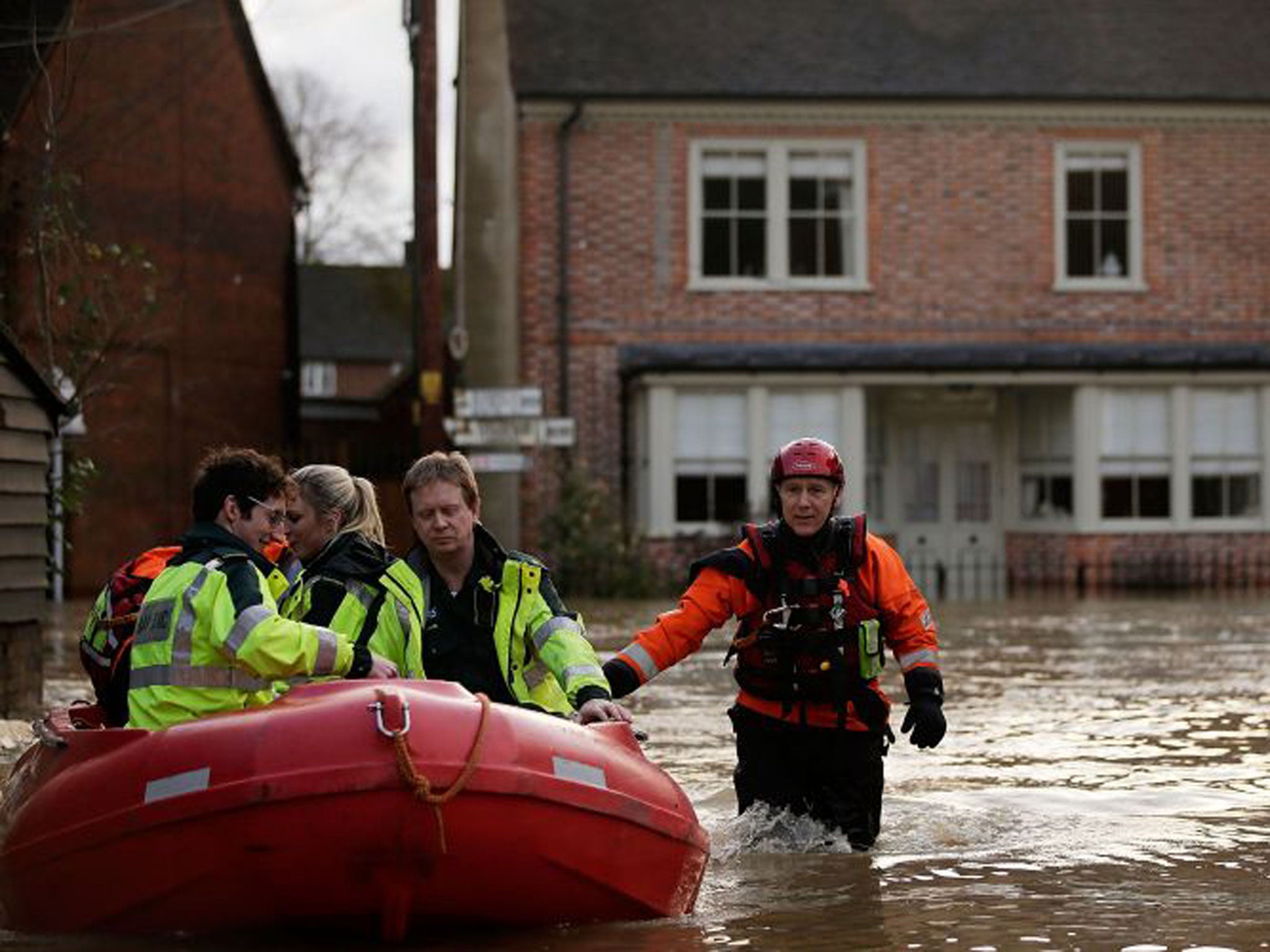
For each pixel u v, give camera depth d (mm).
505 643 7383
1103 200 31453
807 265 30953
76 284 20719
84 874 6488
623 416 30375
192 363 30234
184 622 6785
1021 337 31078
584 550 27891
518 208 30406
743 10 31797
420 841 6145
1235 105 31250
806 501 8180
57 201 20469
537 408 24906
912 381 29844
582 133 30406
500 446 26594
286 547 8062
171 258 29594
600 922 6773
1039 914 6977
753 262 30875
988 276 31078
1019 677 15883
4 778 10016
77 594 28000
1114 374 30156
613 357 30391
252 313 32031
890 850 8344
